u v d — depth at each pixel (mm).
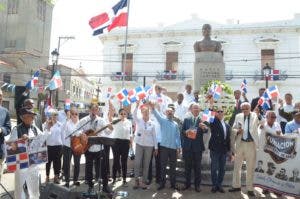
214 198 7355
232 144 7809
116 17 13883
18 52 44562
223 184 8461
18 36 47250
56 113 8742
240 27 31672
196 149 7926
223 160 7902
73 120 8430
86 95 62938
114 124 7855
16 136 5750
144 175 8141
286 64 30969
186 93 10883
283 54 31078
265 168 7652
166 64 33656
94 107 7699
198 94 10836
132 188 8156
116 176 9070
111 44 34750
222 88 9633
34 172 5789
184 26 33062
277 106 9727
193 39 32875
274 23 31047
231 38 32156
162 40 33625
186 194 7664
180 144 8281
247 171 7668
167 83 33062
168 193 7734
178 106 10234
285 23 30859
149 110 8398
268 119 7742
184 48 33156
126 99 9078
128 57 34438
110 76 34312
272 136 7660
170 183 8305
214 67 11461
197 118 8148
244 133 7688
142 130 8203
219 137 7828
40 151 5848
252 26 31422
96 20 13742
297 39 30797
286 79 30609
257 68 31516
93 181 8062
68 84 49812
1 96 6527
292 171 7348
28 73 44438
